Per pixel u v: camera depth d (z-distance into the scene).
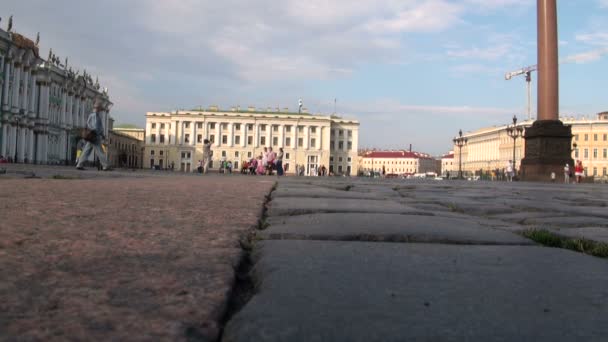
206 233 3.07
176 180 13.16
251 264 2.42
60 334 1.25
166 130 121.25
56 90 71.38
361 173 128.25
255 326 1.41
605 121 102.12
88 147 22.05
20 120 59.12
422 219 4.45
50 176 12.35
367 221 4.14
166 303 1.55
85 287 1.70
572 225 4.79
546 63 31.83
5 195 5.50
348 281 2.02
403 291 1.90
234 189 8.73
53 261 2.09
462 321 1.55
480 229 3.87
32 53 61.00
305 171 120.19
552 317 1.64
